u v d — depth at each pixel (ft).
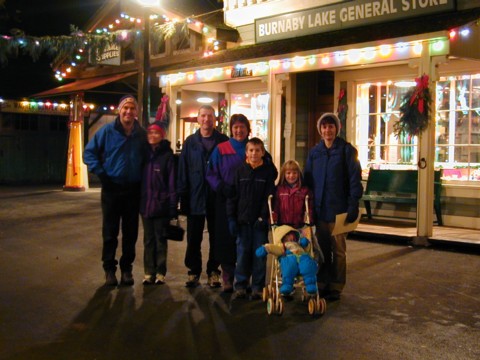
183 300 20.38
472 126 33.86
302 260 18.47
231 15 44.27
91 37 43.73
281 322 17.99
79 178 60.80
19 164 74.08
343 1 36.55
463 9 31.89
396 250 28.76
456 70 33.68
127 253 22.48
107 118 73.46
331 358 15.05
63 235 32.99
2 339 16.40
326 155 20.36
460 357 15.12
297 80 41.50
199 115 22.00
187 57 53.21
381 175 36.63
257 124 45.19
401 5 33.65
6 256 27.37
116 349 15.70
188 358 15.07
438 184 33.45
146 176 22.08
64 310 19.12
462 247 28.48
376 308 19.42
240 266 20.56
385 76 36.91
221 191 20.62
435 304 19.86
